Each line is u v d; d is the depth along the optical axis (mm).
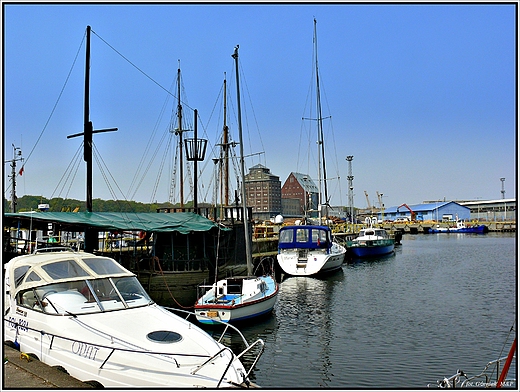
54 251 12250
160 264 21344
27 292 10258
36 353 9414
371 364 14469
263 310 19781
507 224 124625
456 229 121812
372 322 20297
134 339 8695
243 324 18938
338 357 15172
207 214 28672
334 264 37781
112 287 10344
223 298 19797
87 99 20469
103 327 9008
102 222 18781
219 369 8211
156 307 10445
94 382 8117
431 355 15367
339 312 22484
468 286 31156
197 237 22688
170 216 23422
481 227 119250
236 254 28656
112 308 9797
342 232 73312
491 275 36719
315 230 36688
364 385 12656
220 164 43969
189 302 20609
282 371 13867
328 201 53656
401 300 25938
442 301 25547
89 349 8438
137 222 20344
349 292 28891
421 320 20672
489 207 165000
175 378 7887
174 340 8828
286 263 36281
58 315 9320
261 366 14320
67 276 10258
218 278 24016
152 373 7930
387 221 147875
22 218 17797
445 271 39969
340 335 18000
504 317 21234
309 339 17375
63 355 8719
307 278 35344
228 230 25781
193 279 20828
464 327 19328
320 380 13102
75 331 8898
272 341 17094
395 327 19375
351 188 84250
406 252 61531
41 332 9352
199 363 8266
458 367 14117
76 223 17734
